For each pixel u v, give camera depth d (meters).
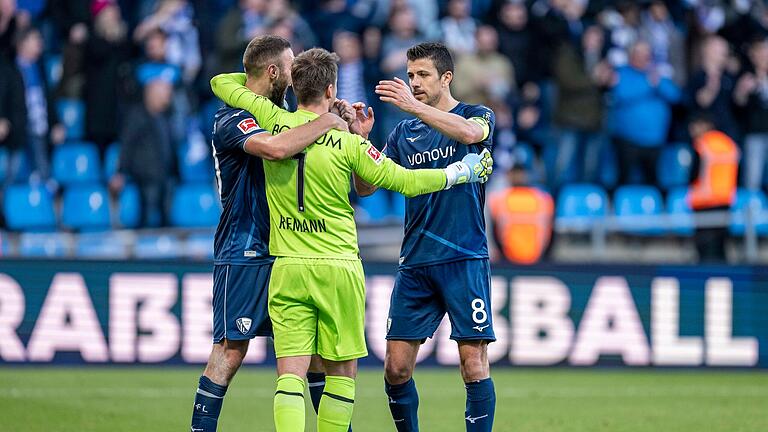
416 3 56.91
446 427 29.66
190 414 30.95
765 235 53.66
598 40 55.06
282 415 20.77
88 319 39.28
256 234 22.05
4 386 35.00
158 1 54.78
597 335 42.16
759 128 56.44
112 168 51.12
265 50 22.17
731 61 59.31
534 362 41.78
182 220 50.31
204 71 53.16
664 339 42.53
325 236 21.39
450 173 21.75
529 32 55.88
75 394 33.84
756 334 43.06
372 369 40.81
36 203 49.94
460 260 22.77
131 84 50.62
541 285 41.91
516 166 48.28
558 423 30.50
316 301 21.28
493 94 52.75
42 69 51.28
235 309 22.06
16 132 49.44
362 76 51.16
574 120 53.16
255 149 20.98
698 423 30.73
